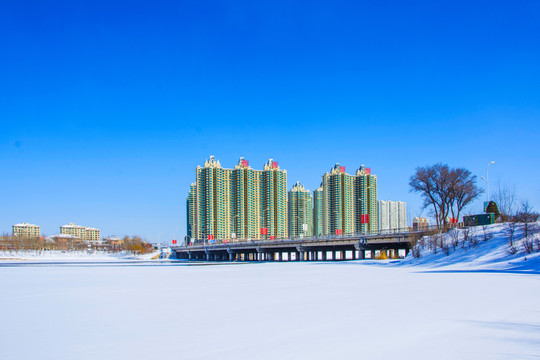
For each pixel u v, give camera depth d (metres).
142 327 19.34
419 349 14.48
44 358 14.38
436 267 63.78
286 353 14.38
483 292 29.30
